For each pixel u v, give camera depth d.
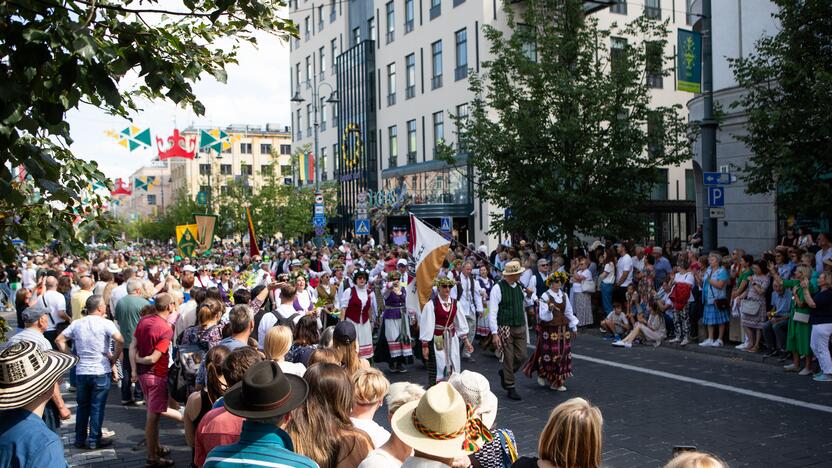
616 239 18.42
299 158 43.12
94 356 7.69
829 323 9.89
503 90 17.89
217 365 4.94
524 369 10.12
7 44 2.67
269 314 8.66
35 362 3.04
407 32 36.41
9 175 2.79
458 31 31.84
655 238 31.30
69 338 7.90
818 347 9.92
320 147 50.53
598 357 12.42
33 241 3.59
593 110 16.78
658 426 7.82
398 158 37.94
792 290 10.67
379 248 24.20
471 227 31.00
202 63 3.78
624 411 8.54
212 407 4.66
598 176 16.89
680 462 2.44
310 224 36.69
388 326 11.52
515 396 9.37
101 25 3.25
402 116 37.22
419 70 35.38
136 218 91.31
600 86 16.75
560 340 9.69
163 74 3.33
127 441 8.02
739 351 11.96
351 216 42.66
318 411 3.68
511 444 4.15
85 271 15.91
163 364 7.05
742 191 18.17
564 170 16.70
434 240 9.33
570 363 9.80
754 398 8.98
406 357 11.77
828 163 11.75
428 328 9.40
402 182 36.81
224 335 6.34
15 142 2.79
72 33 2.66
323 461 3.58
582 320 15.61
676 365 11.38
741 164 18.23
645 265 14.02
